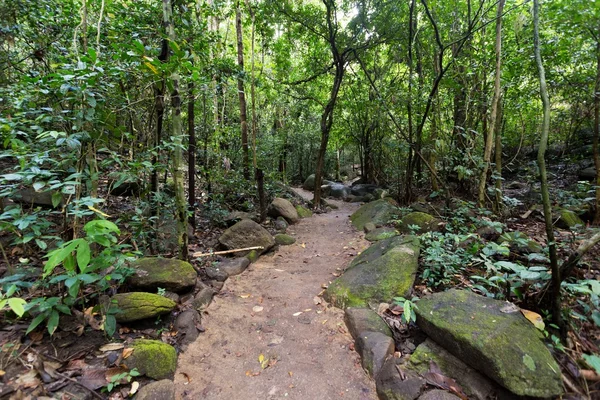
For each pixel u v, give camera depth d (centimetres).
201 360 230
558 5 370
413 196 721
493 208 505
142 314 236
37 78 210
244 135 717
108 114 243
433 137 618
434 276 307
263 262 435
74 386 175
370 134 1083
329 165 1645
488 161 479
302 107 1137
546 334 207
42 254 279
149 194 371
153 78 278
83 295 230
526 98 552
